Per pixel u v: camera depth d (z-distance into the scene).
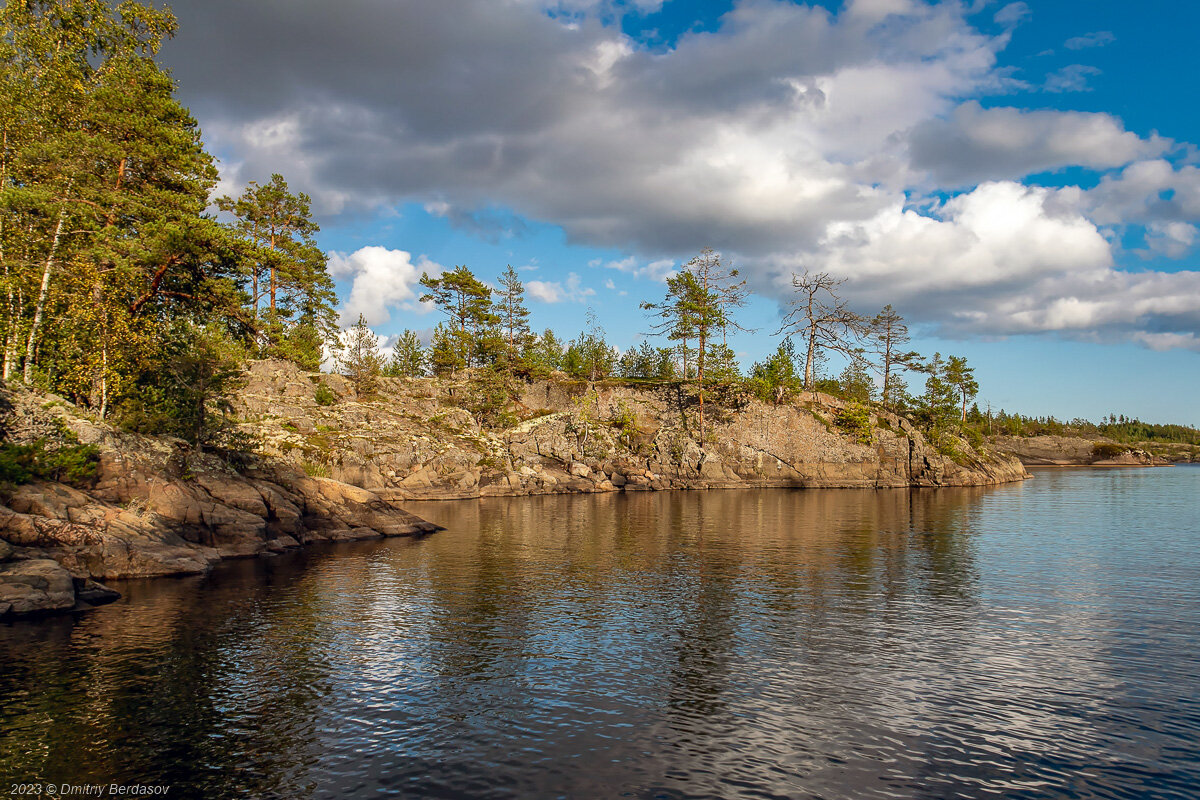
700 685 15.15
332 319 81.75
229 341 42.38
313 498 40.12
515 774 10.98
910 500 67.69
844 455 92.75
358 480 60.62
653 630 19.58
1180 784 10.78
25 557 22.94
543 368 104.81
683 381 102.81
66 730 12.64
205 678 15.50
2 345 34.72
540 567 29.80
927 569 29.11
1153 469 154.50
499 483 72.12
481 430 81.69
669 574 28.05
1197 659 17.05
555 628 19.81
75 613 21.47
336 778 10.88
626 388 100.94
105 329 36.16
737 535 40.44
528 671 16.05
